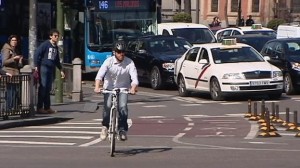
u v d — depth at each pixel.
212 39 96.56
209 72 68.38
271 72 66.69
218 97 67.50
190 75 71.94
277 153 37.16
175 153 37.66
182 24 98.25
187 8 160.25
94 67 91.19
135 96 74.94
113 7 91.75
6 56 56.41
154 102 69.06
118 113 37.50
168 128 50.12
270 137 44.53
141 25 93.19
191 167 32.91
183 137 45.25
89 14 91.00
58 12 66.88
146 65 83.75
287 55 74.75
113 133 36.72
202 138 44.56
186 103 67.62
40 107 58.06
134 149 39.50
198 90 70.81
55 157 36.62
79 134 47.19
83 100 70.38
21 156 37.06
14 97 54.12
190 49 73.75
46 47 57.16
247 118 55.31
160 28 96.75
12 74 55.97
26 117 54.94
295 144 40.94
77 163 34.50
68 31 92.50
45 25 91.88
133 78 37.66
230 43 70.81
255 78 66.06
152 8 93.88
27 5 92.75
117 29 91.88
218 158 35.59
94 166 33.56
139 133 47.56
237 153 37.31
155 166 33.34
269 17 191.75
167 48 84.25
